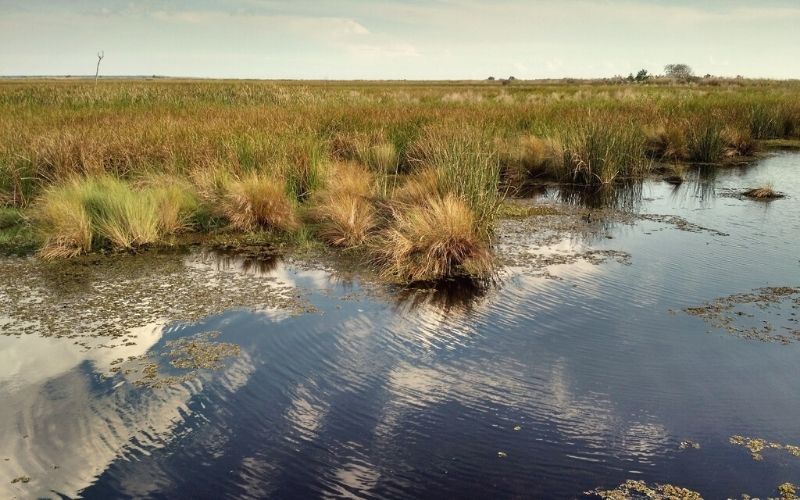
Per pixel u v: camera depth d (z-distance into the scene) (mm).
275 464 3396
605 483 3252
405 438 3646
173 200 8539
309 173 10086
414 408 3977
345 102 24047
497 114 17719
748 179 12852
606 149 12219
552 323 5391
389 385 4277
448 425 3783
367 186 9430
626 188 12078
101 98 23844
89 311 5559
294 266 7020
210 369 4473
